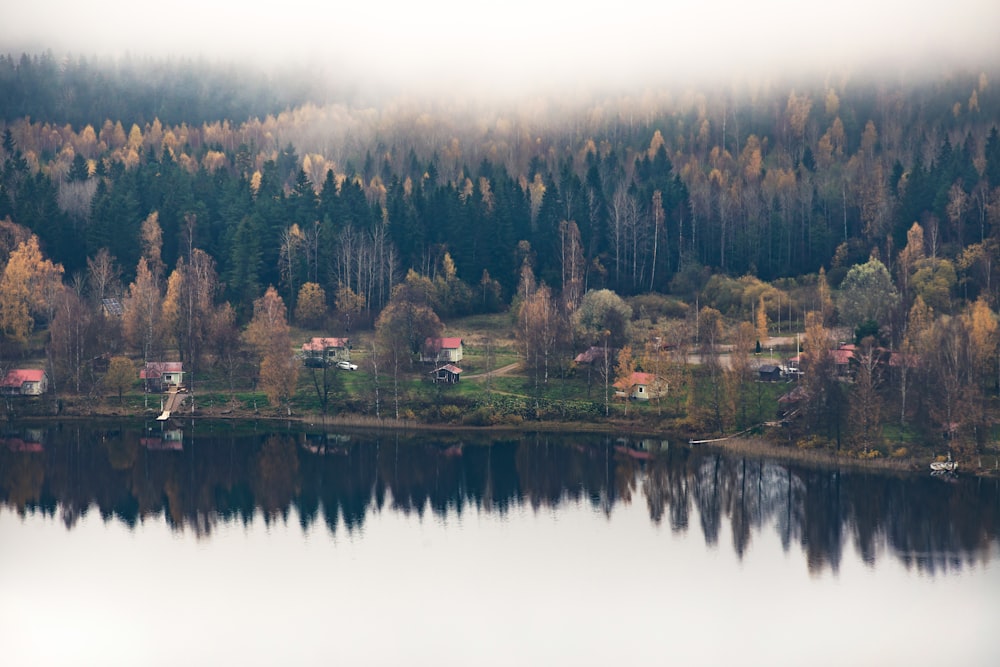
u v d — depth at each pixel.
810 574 105.94
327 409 176.25
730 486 136.12
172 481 141.25
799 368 164.75
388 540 118.12
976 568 106.56
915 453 141.62
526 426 168.50
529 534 119.81
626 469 145.62
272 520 125.31
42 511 128.12
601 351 180.25
